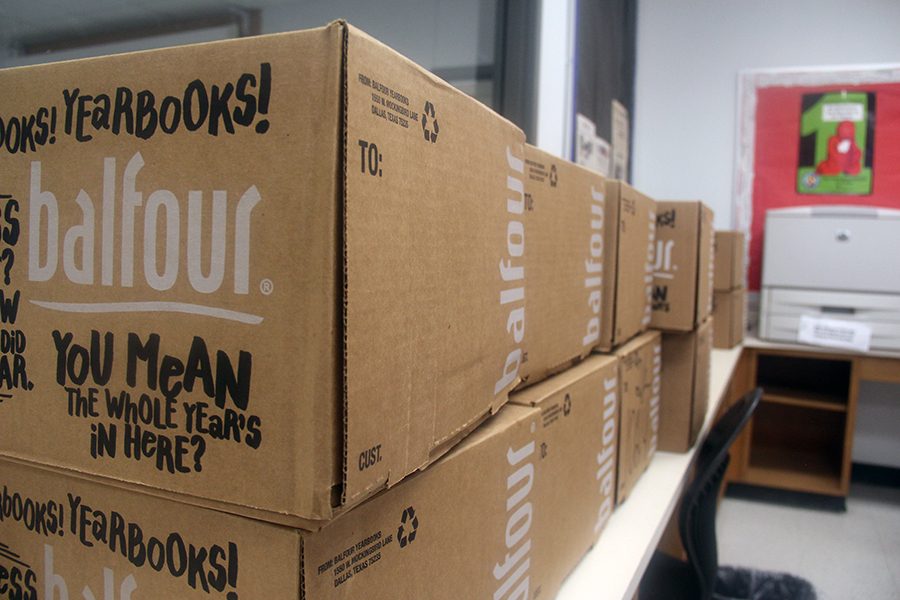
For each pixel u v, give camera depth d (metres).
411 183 0.43
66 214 0.44
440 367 0.50
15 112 0.45
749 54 3.18
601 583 0.89
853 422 2.74
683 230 1.35
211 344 0.39
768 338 2.81
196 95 0.39
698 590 1.30
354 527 0.42
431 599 0.52
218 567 0.41
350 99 0.36
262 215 0.37
